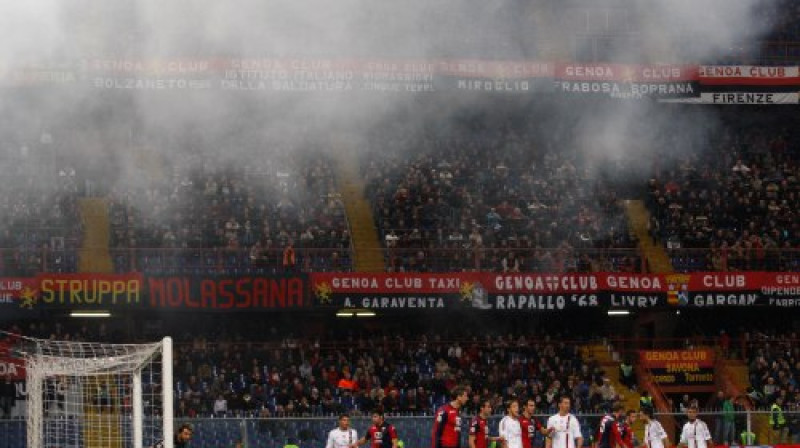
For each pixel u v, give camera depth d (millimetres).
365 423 22156
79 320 30750
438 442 17281
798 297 31250
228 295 29438
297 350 29875
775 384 29672
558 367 30344
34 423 15531
